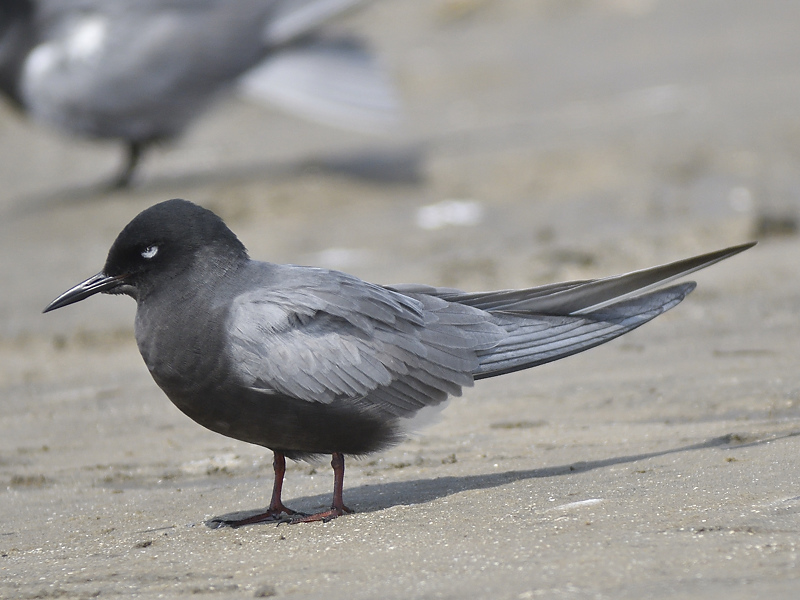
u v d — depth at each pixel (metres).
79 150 29.61
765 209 19.27
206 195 23.30
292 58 23.88
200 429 11.78
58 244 21.47
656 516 7.30
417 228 20.41
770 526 6.80
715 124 24.94
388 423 8.74
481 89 32.09
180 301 8.53
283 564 7.10
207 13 23.44
